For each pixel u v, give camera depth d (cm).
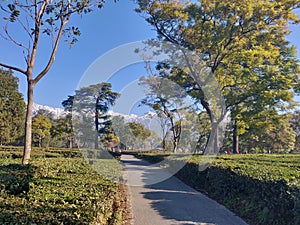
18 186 379
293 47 1841
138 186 855
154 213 545
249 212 527
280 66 1741
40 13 682
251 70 1568
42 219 243
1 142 2895
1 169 515
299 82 1703
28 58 669
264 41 1548
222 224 479
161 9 1452
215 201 663
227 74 1541
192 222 489
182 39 1481
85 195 362
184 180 1002
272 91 1531
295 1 1415
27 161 650
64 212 268
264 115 1698
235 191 623
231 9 1398
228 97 1538
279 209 449
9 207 282
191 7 1434
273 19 1469
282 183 455
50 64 681
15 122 3012
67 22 718
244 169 645
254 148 2964
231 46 1482
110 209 413
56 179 475
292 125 3231
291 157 1224
